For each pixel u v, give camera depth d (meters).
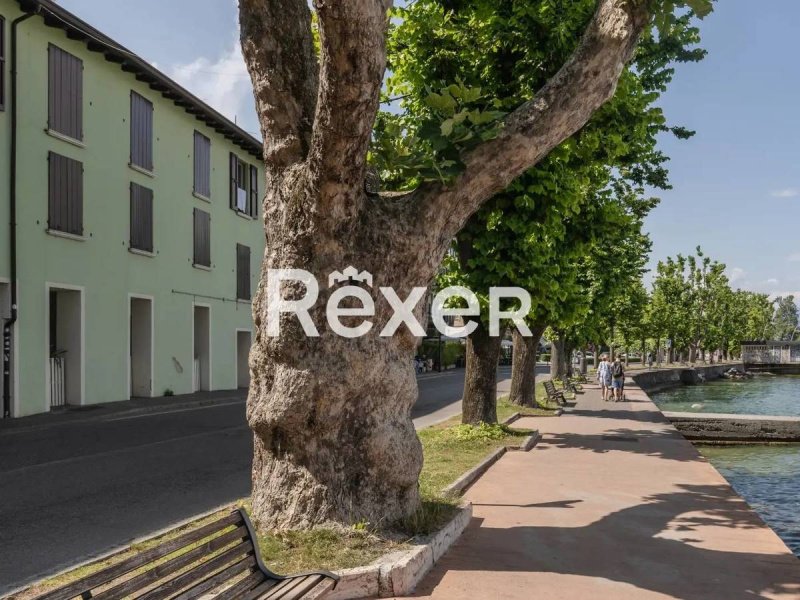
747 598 5.14
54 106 18.22
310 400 5.70
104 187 20.47
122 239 21.41
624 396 29.53
